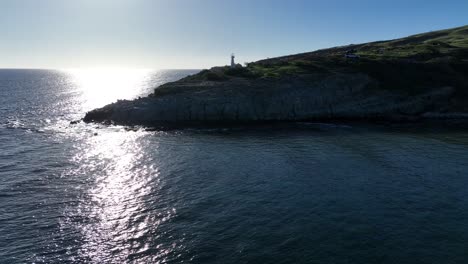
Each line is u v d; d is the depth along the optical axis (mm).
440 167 37344
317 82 70750
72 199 30266
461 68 76062
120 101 71000
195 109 64625
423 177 34375
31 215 27234
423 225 25094
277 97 67438
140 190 32312
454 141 49094
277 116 66625
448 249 22203
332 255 21656
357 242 23016
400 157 41031
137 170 37969
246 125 61844
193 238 23875
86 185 33531
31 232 24750
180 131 57469
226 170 37469
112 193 31609
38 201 29797
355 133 54719
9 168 38281
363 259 21250
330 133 54812
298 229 24703
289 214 26953
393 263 20875
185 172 37062
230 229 24906
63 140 51875
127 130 58531
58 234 24562
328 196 30109
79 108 96250
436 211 27219
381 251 22016
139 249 22781
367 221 25703
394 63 77562
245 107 65750
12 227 25344
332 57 85562
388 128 58875
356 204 28500
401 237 23562
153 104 65438
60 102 109938
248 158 41688
